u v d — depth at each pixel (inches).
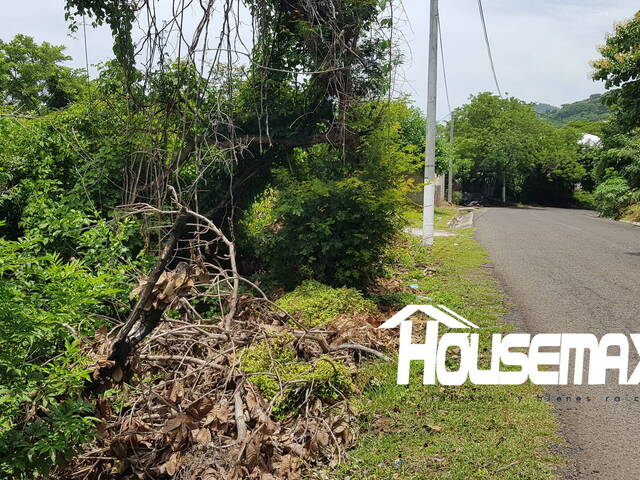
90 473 159.5
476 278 437.1
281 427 176.2
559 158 2645.2
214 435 167.5
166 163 334.6
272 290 355.9
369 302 306.2
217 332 213.9
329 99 371.6
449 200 1797.5
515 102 2691.9
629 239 741.3
